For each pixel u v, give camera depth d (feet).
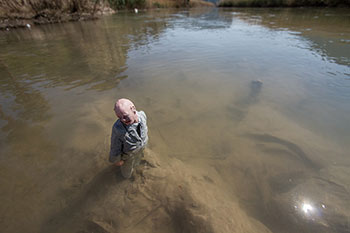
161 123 12.03
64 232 6.46
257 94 14.84
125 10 83.46
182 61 21.21
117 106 6.64
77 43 29.01
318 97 13.99
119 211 7.09
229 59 21.43
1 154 9.24
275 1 88.38
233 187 8.18
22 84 16.20
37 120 11.70
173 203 7.25
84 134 10.73
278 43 26.99
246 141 10.66
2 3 40.70
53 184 7.98
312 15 54.90
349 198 7.30
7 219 6.70
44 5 46.73
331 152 9.54
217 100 14.35
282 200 7.53
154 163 8.98
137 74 18.25
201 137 11.01
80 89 15.48
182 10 95.20
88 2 57.93
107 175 8.39
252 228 6.57
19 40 30.89
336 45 25.18
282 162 9.27
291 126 11.53
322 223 6.66
